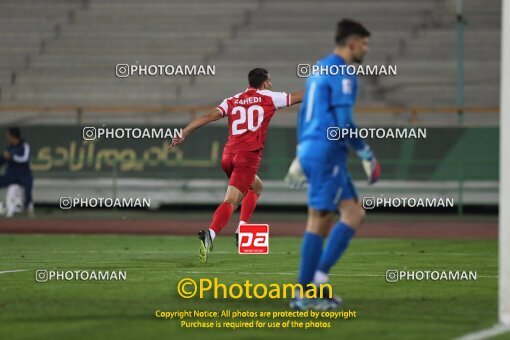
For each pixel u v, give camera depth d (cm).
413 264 4112
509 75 2252
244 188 4016
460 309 2591
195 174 8544
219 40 11200
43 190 8631
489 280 3394
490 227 7031
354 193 2573
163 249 5044
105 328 2261
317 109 2528
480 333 2155
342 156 2530
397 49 10888
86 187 8612
